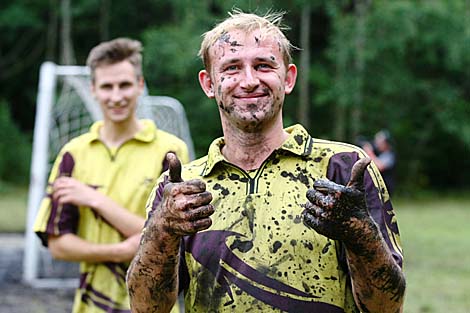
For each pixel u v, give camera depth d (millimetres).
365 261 2529
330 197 2445
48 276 10672
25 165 27875
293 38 29844
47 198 4848
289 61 2914
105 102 4863
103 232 4750
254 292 2736
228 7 24312
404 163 29422
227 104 2818
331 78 28234
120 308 4672
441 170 31469
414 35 25453
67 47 29094
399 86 26812
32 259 10281
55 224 4770
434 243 14914
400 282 2598
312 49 29828
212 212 2518
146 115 9305
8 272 10930
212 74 2871
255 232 2775
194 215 2490
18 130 29594
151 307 2730
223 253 2779
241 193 2830
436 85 27984
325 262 2729
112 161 4883
